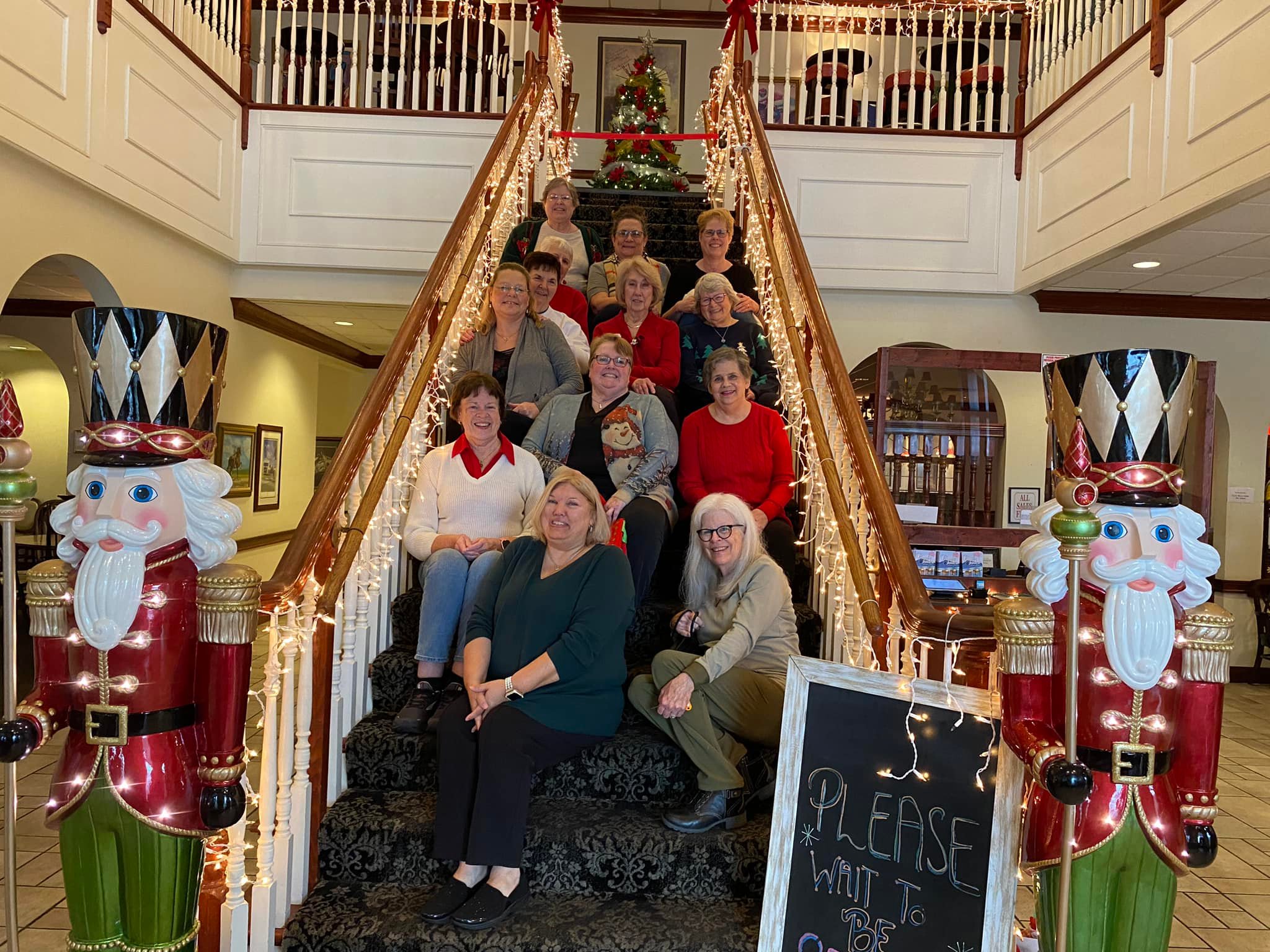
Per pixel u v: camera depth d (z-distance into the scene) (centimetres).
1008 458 488
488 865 196
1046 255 586
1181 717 145
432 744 232
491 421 277
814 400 284
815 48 824
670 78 939
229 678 148
